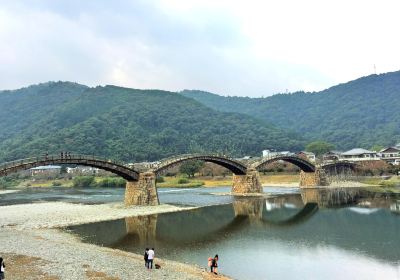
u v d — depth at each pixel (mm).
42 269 30328
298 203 84812
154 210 74500
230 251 41312
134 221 62000
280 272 33562
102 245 44062
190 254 40000
